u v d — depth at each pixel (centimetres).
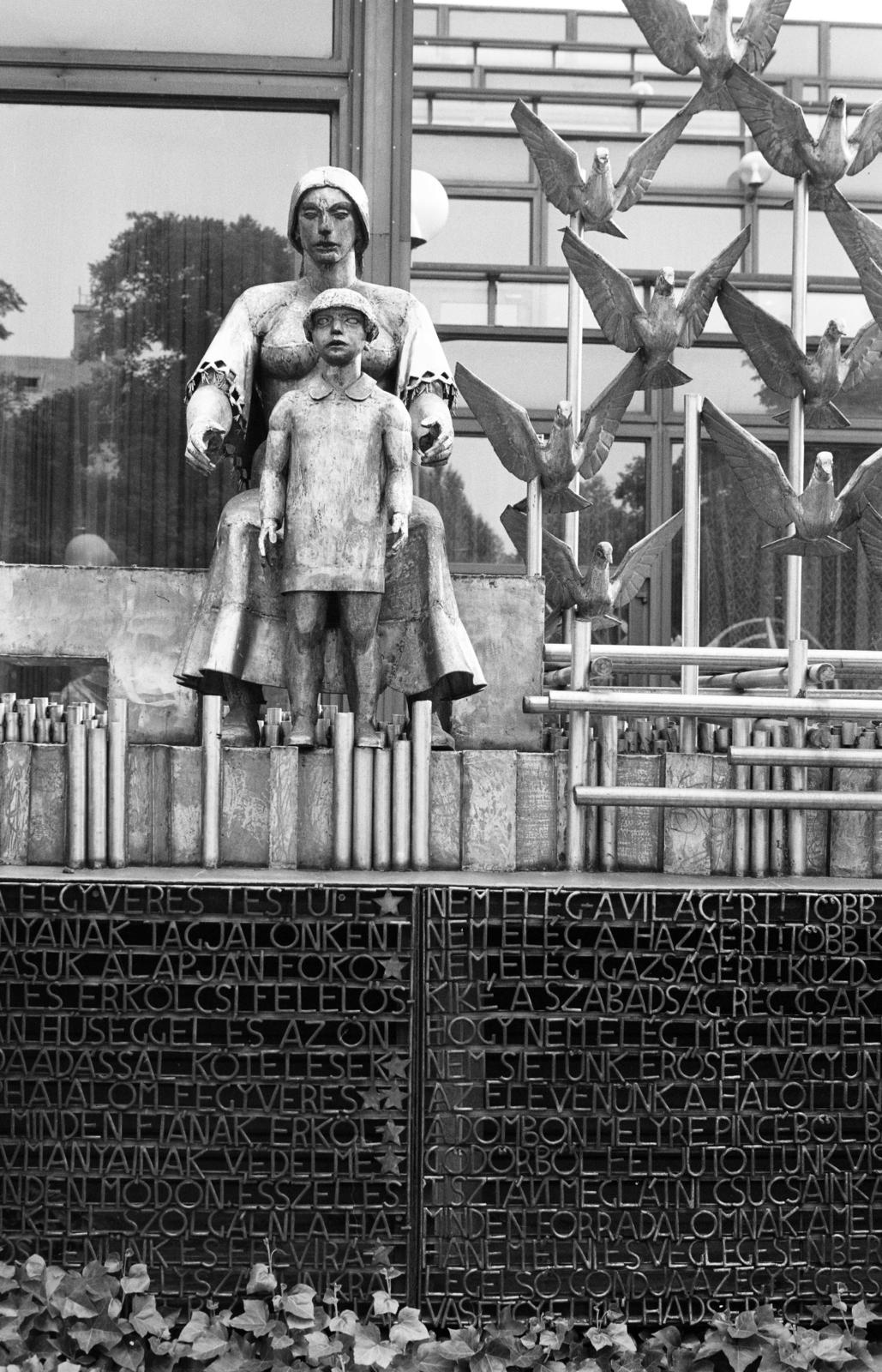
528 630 481
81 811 421
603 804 428
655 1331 410
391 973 403
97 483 773
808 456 975
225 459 777
